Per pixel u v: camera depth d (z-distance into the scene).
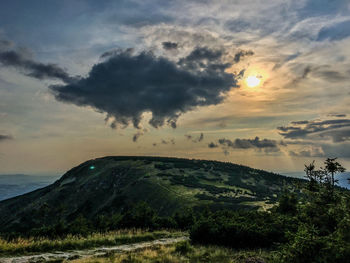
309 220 11.26
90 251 15.88
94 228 27.92
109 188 142.62
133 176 151.25
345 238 8.27
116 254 14.20
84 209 120.38
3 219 127.44
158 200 103.50
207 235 17.42
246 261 11.95
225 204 81.38
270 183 148.25
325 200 11.58
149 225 28.78
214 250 15.13
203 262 12.34
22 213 115.12
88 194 137.38
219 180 147.50
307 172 13.04
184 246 15.44
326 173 12.55
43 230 22.95
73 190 147.00
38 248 15.66
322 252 8.02
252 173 174.25
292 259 8.37
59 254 14.80
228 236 16.47
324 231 10.20
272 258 9.52
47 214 107.94
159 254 13.98
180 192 109.88
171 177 143.38
